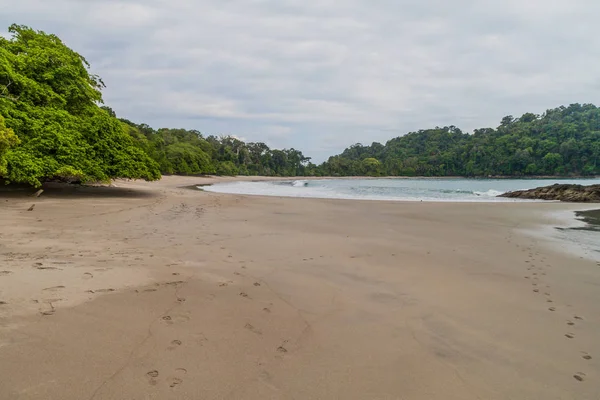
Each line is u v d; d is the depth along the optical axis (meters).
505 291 4.99
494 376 2.87
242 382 2.55
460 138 157.88
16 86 15.87
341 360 2.98
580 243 8.90
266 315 3.81
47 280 4.22
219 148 103.44
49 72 17.86
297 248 7.32
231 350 3.00
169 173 66.50
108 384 2.37
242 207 15.72
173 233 8.45
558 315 4.18
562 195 25.64
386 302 4.42
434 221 12.47
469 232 10.21
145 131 78.44
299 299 4.38
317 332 3.48
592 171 102.56
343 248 7.48
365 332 3.55
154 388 2.38
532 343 3.46
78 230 8.15
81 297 3.80
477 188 45.28
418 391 2.61
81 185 21.55
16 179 13.78
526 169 111.00
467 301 4.55
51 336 2.91
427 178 121.19
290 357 2.97
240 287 4.66
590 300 4.70
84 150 16.42
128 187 25.97
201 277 4.95
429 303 4.43
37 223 8.73
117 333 3.09
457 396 2.58
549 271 6.13
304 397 2.45
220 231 9.05
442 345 3.35
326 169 129.62
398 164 138.75
